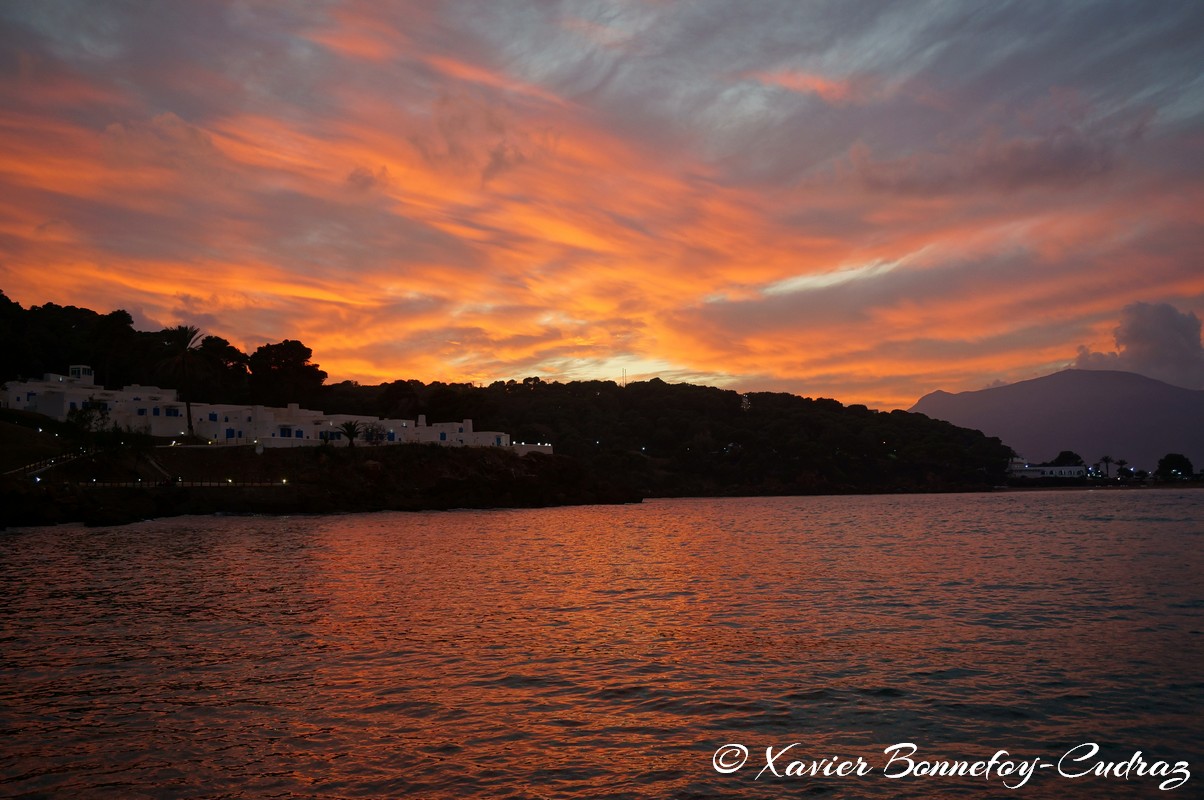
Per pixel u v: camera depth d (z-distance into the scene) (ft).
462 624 113.39
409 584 155.43
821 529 330.54
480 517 423.64
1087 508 522.88
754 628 110.63
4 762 61.36
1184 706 74.23
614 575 170.71
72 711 73.00
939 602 131.75
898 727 69.51
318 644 99.81
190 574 168.76
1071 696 77.51
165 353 508.12
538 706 74.79
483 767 60.70
